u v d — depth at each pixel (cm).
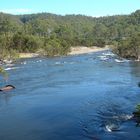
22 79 7000
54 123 3872
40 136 3459
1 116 4225
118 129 3547
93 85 6194
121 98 5016
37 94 5456
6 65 10006
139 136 3312
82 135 3425
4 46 13662
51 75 7569
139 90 5597
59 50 14250
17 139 3400
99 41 19612
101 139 3272
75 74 7694
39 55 14112
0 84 6425
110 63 10056
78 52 15825
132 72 7762
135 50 11662
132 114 4084
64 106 4628
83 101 4891
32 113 4316
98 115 4116
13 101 5000
